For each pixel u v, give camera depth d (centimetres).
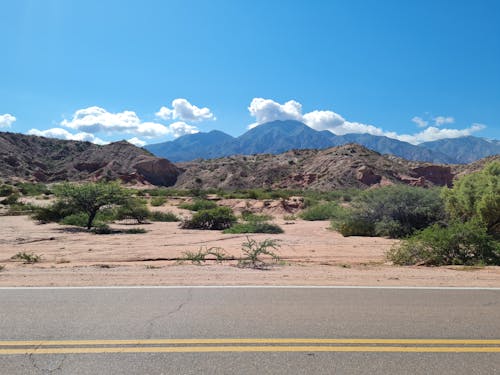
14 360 406
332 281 766
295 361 404
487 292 686
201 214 2019
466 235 1039
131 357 412
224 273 838
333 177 9031
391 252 1123
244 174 10481
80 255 1173
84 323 515
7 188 4956
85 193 1964
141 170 10556
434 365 398
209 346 440
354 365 396
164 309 575
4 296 645
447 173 10312
